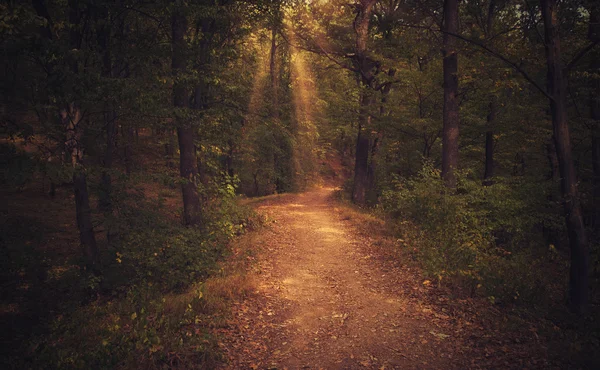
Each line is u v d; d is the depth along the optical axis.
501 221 11.02
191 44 10.88
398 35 14.62
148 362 5.00
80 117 9.72
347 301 7.66
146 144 18.05
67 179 8.41
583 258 7.36
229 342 5.81
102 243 13.49
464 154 19.95
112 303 8.07
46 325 7.49
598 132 14.16
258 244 12.16
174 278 8.81
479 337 5.80
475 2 13.98
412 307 7.16
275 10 13.63
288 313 7.09
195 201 12.71
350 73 25.45
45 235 11.20
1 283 8.87
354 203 22.56
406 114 18.97
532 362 5.01
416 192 11.30
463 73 13.51
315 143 38.91
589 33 10.95
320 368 5.20
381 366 5.21
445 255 8.98
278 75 27.16
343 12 20.00
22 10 6.34
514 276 8.49
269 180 33.94
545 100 15.27
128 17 11.64
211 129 13.09
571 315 7.01
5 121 8.01
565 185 7.53
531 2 10.04
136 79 9.45
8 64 8.36
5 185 8.17
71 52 7.99
